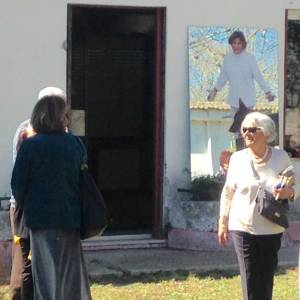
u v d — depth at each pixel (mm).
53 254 7242
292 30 12336
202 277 10305
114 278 10203
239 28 11992
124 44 12305
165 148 11781
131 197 12602
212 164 11844
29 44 11258
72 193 7352
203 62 11852
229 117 11938
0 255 10375
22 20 11234
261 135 7477
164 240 11797
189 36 11797
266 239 7441
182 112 11844
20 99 11242
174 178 11836
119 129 12461
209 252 11461
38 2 11273
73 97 12078
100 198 7441
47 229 7242
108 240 11742
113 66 12297
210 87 11875
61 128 7457
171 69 11789
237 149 11914
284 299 9289
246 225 7445
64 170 7297
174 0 11766
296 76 12336
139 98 12477
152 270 10477
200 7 11852
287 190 7387
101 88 12289
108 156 12508
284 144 12273
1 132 11164
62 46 11375
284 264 10906
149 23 12188
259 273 7488
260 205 7391
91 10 11812
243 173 7520
